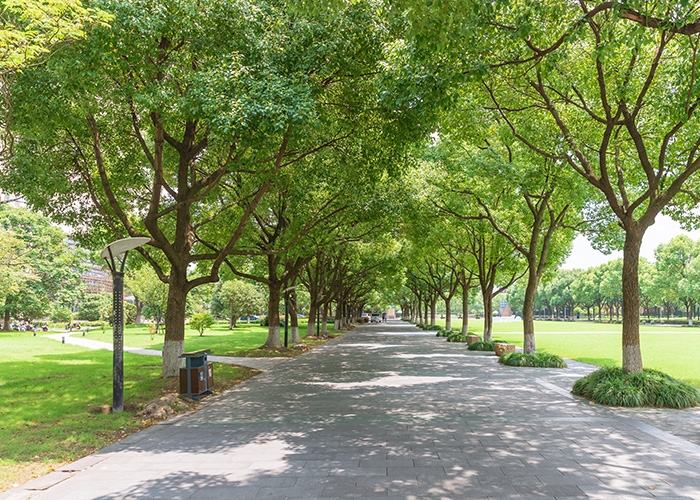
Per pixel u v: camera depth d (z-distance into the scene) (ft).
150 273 144.46
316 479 17.08
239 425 25.88
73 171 41.19
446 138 52.19
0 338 103.50
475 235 78.18
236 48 29.14
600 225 56.08
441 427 25.00
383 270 102.63
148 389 35.65
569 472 17.69
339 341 98.32
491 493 15.55
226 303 165.99
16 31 18.92
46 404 30.66
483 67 27.76
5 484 16.87
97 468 18.63
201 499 15.26
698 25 22.33
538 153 41.68
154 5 26.22
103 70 28.53
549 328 169.68
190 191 40.98
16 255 83.76
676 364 51.19
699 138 32.01
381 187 53.52
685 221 41.93
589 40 34.19
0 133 27.73
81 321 199.41
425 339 105.09
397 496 15.34
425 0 20.75
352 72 33.78
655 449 20.76
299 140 32.24
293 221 56.70
